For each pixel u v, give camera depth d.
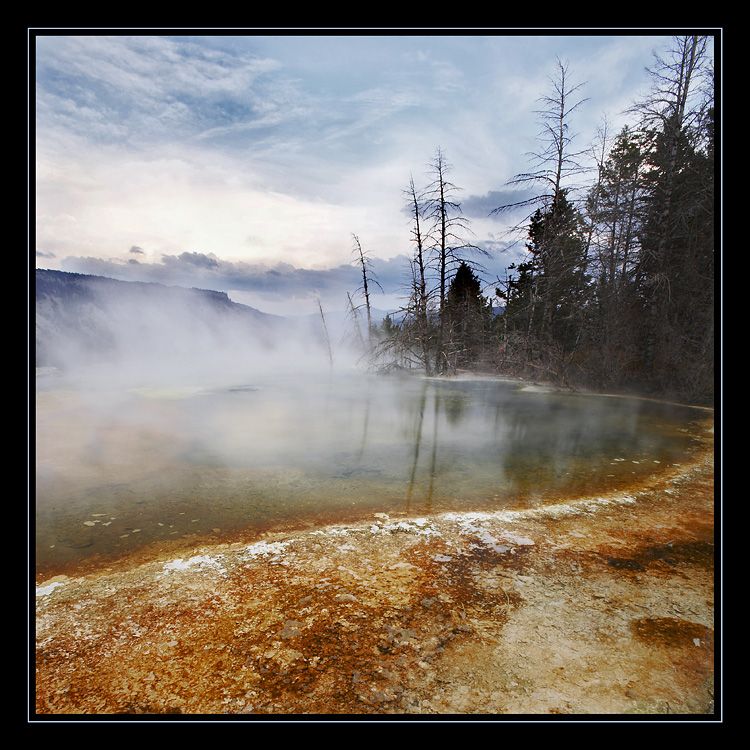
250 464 7.74
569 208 18.59
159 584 3.70
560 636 2.97
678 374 15.27
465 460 7.84
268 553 4.25
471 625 3.09
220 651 2.82
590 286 18.64
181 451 8.72
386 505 5.61
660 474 6.82
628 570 3.86
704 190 13.62
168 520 5.23
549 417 12.28
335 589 3.55
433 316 23.03
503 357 22.92
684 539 4.50
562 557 4.11
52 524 5.11
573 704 2.40
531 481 6.56
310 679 2.57
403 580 3.69
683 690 2.50
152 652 2.82
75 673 2.63
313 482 6.65
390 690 2.49
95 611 3.30
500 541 4.44
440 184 20.64
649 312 16.59
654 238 15.95
